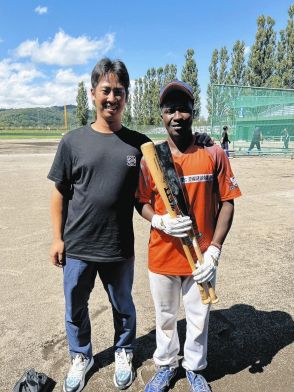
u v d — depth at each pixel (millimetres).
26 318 3225
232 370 2539
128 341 2514
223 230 2139
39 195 8742
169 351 2361
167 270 2186
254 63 35688
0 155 20406
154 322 3145
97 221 2195
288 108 18672
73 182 2236
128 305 2434
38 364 2625
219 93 18703
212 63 43969
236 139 19344
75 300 2342
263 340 2877
